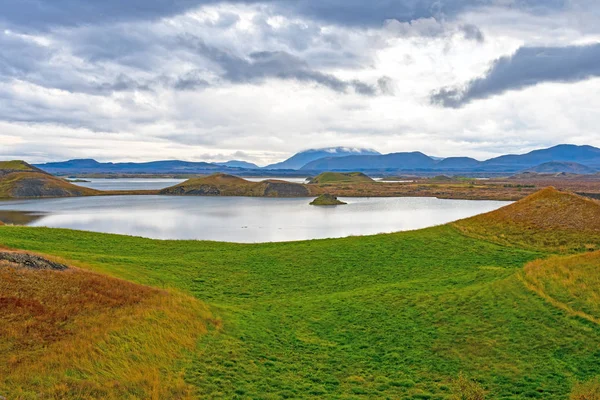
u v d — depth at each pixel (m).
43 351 18.52
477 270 40.72
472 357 23.23
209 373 20.38
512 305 29.38
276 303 32.91
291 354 23.64
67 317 21.70
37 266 26.31
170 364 20.58
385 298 33.03
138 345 21.08
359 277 40.03
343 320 29.09
